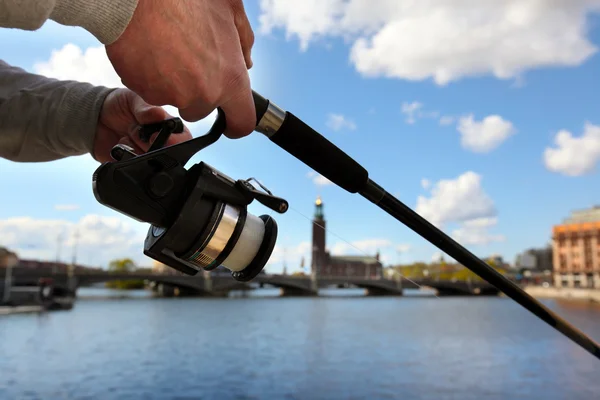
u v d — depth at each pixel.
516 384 14.21
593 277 79.44
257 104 1.03
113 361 18.02
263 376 15.91
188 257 0.98
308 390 14.23
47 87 1.21
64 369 16.62
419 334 23.56
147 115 1.09
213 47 0.80
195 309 40.38
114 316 34.03
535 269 98.50
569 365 16.36
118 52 0.74
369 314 32.12
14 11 0.59
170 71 0.77
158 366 17.30
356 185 1.17
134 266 49.12
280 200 1.02
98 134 1.17
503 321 24.11
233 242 0.98
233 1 0.85
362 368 16.81
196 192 0.91
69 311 38.44
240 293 48.22
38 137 1.19
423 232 1.24
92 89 1.18
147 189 0.88
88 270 52.50
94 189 0.85
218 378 15.61
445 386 14.30
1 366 16.81
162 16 0.72
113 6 0.67
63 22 0.67
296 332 25.66
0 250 50.66
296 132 1.07
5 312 36.44
